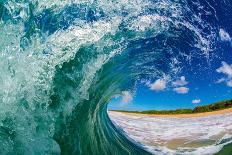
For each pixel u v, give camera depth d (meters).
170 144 12.16
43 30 5.88
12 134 5.22
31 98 5.46
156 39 7.05
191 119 26.08
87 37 6.21
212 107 31.25
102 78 6.70
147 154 8.57
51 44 5.86
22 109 5.36
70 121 6.02
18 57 5.52
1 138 5.15
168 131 17.86
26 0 5.87
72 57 5.97
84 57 6.16
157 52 7.34
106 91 7.17
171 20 7.12
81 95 6.20
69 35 6.07
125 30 6.62
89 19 6.32
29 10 5.85
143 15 6.77
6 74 5.36
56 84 5.74
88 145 6.60
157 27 6.93
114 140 8.02
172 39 7.31
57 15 6.07
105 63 6.56
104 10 6.44
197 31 7.86
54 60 5.79
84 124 6.53
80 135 6.35
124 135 8.91
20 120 5.31
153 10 6.89
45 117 5.57
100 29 6.36
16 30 5.66
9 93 5.30
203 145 11.80
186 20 7.58
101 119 7.85
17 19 5.72
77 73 6.07
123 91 7.89
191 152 10.23
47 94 5.62
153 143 11.66
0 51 5.43
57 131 5.73
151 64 7.51
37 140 5.41
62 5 6.14
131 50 6.93
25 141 5.30
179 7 7.32
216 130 18.56
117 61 6.81
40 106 5.53
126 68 7.19
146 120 23.94
